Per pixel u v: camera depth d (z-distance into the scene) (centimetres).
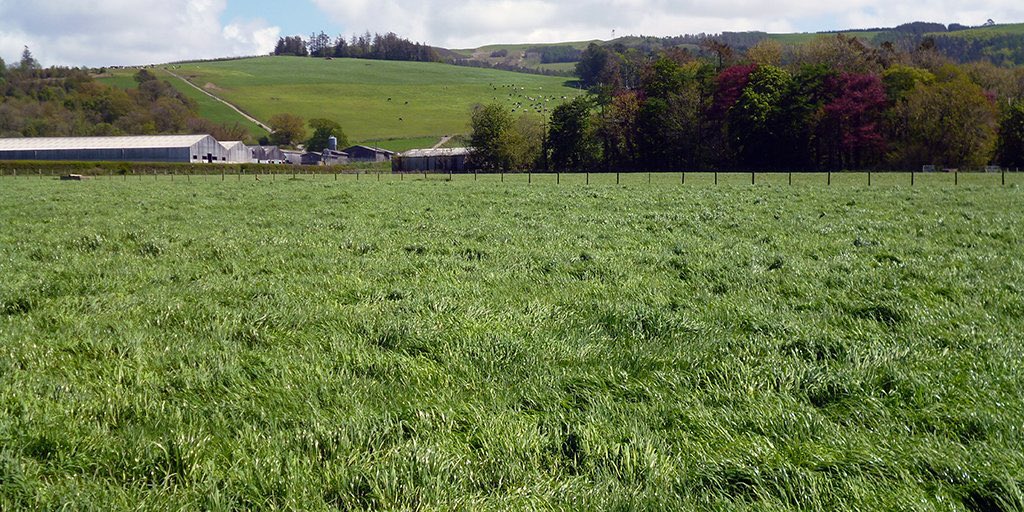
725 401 534
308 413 508
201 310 801
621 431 477
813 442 459
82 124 13600
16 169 7812
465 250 1331
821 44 10400
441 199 2839
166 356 638
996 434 462
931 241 1446
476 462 434
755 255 1233
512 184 4638
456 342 674
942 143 8338
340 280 1005
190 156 10412
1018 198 2653
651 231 1678
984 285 933
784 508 383
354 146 13512
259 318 761
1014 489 385
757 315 780
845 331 731
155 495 400
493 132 10875
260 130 15862
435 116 17450
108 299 870
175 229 1702
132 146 10525
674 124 9888
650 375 590
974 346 664
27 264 1149
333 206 2466
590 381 574
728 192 3291
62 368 605
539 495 398
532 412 520
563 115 10488
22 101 14300
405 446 446
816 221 1869
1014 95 9838
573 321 773
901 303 836
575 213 2152
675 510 385
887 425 486
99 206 2470
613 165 10525
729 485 412
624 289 948
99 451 446
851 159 9094
